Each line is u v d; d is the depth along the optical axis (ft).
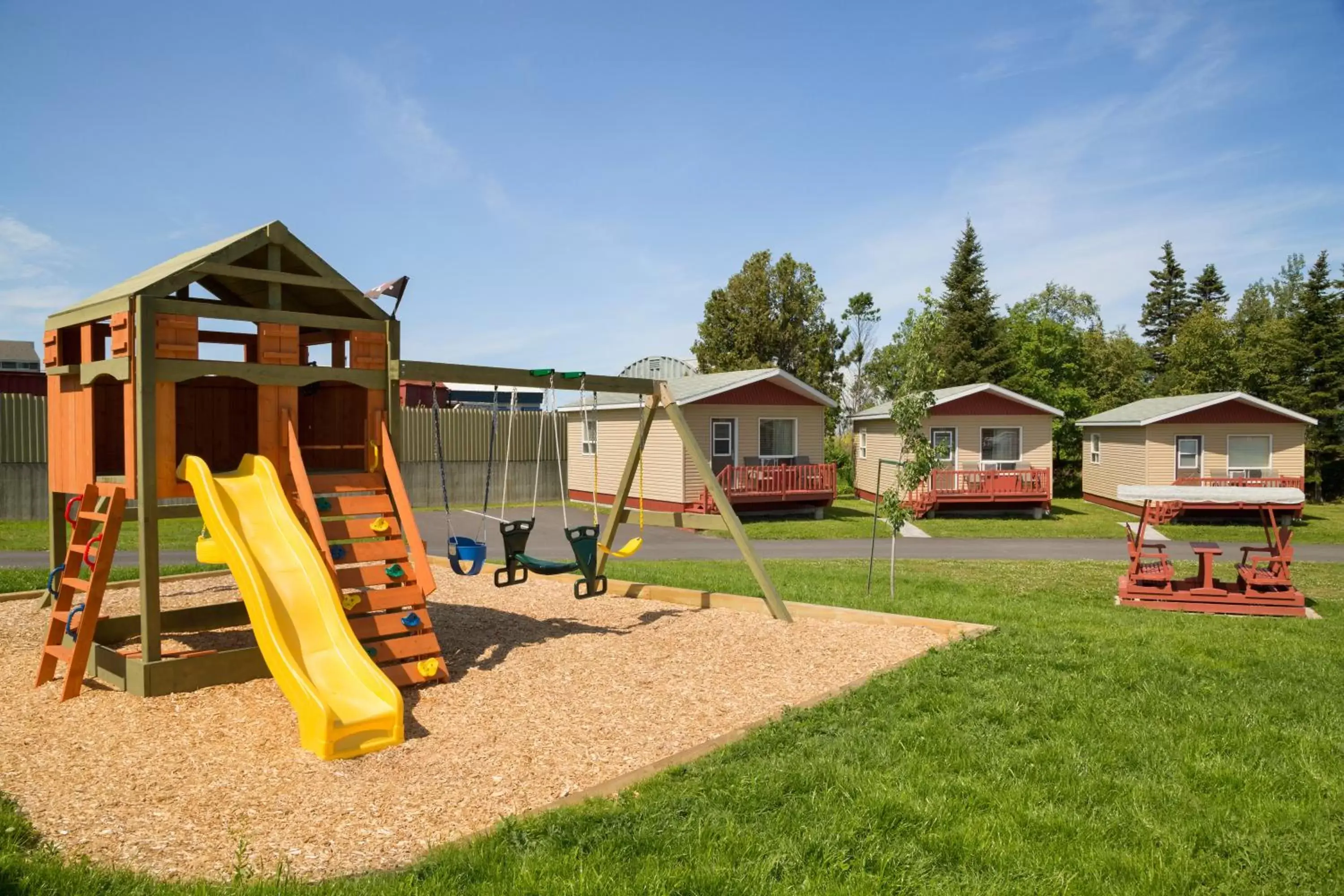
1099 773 16.20
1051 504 95.04
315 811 14.28
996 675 22.74
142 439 20.22
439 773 16.08
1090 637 28.02
